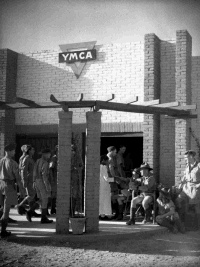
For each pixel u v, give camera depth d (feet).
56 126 43.68
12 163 26.91
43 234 27.12
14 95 45.19
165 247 25.82
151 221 32.91
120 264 21.88
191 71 39.40
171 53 39.73
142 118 40.45
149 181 32.48
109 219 34.91
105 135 41.81
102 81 42.19
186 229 31.86
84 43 43.01
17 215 37.06
